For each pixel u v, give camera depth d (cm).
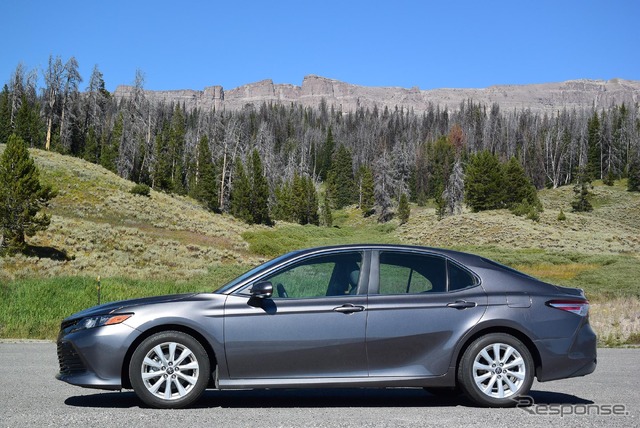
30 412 576
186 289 2503
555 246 6812
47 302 1788
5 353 1059
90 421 536
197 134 12044
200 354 595
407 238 8019
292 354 599
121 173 8825
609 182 13250
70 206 6066
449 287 629
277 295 618
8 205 3869
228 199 9744
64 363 614
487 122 18575
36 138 9131
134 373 590
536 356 625
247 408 604
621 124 15662
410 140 18175
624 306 2041
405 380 603
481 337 611
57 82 9244
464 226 7994
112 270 3894
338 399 661
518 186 9731
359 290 620
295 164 14950
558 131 15825
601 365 982
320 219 11531
